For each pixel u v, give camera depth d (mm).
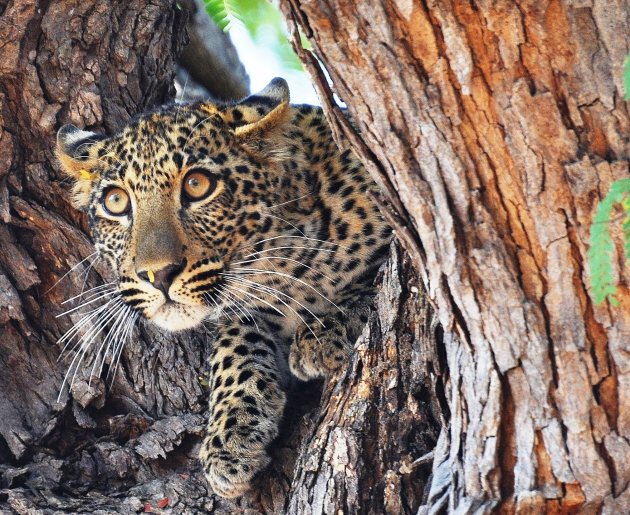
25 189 10070
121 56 10633
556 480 6016
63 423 9469
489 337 6047
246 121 10117
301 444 8875
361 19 5543
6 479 8859
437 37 5527
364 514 7625
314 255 10281
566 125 5559
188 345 10211
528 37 5449
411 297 7984
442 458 7000
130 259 9742
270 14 12844
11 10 9875
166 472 9219
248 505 8859
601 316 5754
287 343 10656
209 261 9789
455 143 5730
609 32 5402
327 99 6066
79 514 8578
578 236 5691
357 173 10414
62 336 9867
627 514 5883
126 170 9898
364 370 8062
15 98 10016
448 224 5906
